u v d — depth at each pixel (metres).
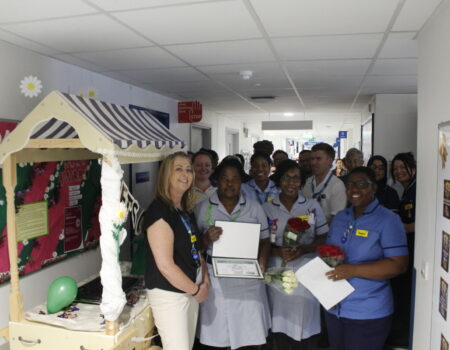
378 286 1.99
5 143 1.83
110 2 1.87
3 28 2.24
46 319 1.89
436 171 1.89
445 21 1.80
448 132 1.66
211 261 2.29
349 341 2.04
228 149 9.70
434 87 1.96
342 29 2.33
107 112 1.98
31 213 2.54
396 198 3.15
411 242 2.80
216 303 2.30
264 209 2.62
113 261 1.72
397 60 3.21
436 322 1.81
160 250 1.82
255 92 5.07
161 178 1.93
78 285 2.38
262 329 2.36
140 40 2.54
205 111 7.18
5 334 1.98
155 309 1.94
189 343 2.03
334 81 4.25
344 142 14.80
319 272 2.00
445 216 1.70
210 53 2.92
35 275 2.61
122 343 1.79
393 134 5.23
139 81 4.11
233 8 1.97
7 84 2.53
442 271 1.73
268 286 2.62
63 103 1.71
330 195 3.17
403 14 2.03
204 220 2.35
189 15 2.07
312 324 2.54
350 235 2.06
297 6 1.94
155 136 2.12
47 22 2.15
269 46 2.73
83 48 2.71
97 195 3.16
